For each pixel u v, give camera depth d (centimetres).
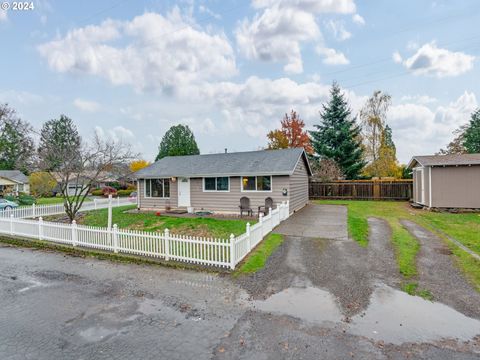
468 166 1642
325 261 801
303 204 2055
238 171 1686
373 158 3428
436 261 785
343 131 3058
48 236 1120
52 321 506
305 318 501
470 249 893
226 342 432
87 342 439
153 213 1808
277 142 3666
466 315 505
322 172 2752
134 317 516
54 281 709
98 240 986
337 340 433
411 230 1177
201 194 1839
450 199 1680
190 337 447
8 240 1157
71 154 1523
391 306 541
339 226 1268
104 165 1584
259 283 663
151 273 760
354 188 2497
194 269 774
